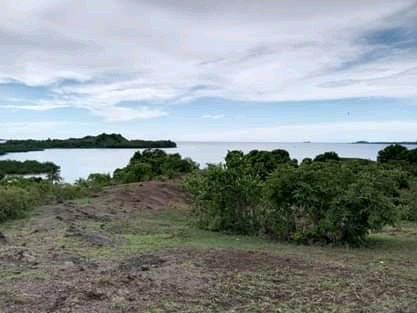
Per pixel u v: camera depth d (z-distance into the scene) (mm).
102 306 4828
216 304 5105
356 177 9953
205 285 5801
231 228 10859
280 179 9852
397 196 13938
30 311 4637
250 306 5082
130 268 6562
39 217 12305
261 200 10516
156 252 7812
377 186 10031
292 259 7512
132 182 22656
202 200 11398
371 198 9203
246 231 10648
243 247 8766
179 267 6660
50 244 8406
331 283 6062
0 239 8766
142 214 13711
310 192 9508
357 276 6480
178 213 14148
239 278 6191
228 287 5754
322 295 5543
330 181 9633
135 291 5367
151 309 4828
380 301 5363
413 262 7645
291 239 9766
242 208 10828
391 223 9383
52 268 6438
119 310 4750
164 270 6453
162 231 10812
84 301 4953
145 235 10117
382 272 6777
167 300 5141
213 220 11023
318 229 9422
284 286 5887
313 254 8219
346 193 9344
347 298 5449
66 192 17062
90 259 7191
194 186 12406
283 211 9875
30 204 13875
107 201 15820
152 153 27375
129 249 8078
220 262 7086
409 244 9617
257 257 7543
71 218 12102
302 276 6398
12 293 5195
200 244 8891
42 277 5906
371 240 10156
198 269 6594
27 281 5703
